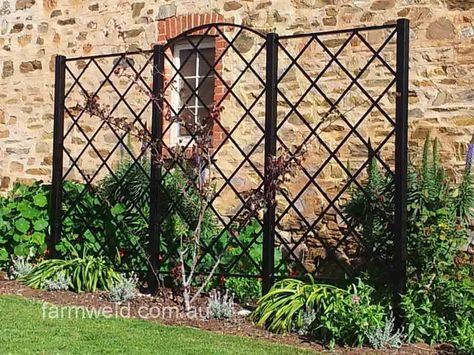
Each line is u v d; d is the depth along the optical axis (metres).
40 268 6.96
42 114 9.68
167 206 7.01
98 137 9.12
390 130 7.29
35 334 4.98
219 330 5.36
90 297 6.38
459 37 7.00
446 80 7.04
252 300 6.46
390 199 6.17
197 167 6.33
